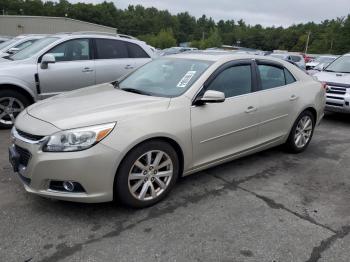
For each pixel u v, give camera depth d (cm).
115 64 738
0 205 366
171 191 411
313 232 339
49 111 365
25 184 348
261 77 482
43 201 376
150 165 363
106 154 327
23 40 966
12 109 637
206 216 360
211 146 416
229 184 437
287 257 301
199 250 306
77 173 321
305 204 395
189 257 297
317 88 568
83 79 698
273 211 376
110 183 336
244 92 454
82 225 336
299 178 466
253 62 477
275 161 523
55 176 323
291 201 400
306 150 584
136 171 355
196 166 409
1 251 296
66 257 291
